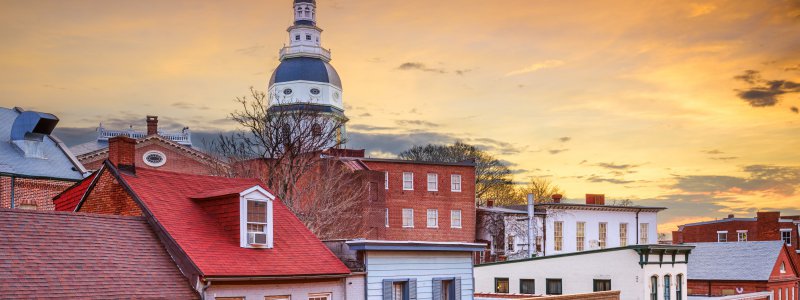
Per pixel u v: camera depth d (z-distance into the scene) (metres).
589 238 77.12
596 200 79.25
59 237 20.44
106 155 65.12
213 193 24.56
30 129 40.00
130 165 24.89
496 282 44.53
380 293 26.94
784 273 55.91
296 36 109.81
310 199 52.00
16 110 44.12
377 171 67.06
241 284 22.31
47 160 40.56
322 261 25.27
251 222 24.00
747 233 84.00
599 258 40.38
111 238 21.52
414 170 73.62
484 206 87.38
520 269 43.62
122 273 20.38
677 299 41.00
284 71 107.19
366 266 26.56
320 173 57.75
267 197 24.45
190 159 68.06
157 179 25.19
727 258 56.25
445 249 29.44
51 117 40.56
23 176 38.25
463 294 30.42
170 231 22.44
